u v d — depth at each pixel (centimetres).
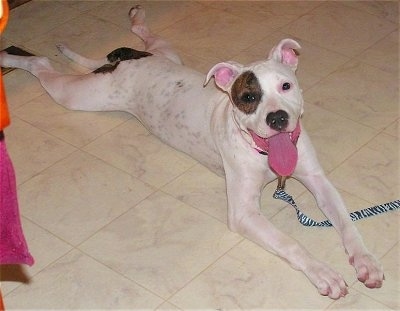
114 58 278
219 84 228
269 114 215
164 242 234
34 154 268
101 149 269
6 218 161
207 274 223
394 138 269
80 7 343
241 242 233
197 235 236
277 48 227
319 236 234
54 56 314
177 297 218
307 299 215
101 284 222
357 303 213
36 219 243
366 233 234
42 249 234
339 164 258
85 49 319
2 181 157
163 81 262
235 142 233
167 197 249
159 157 265
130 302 217
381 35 320
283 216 242
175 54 291
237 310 213
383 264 224
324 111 281
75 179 257
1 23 145
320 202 237
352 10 335
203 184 254
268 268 224
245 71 221
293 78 221
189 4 342
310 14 333
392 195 247
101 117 283
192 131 251
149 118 265
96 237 237
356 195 247
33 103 290
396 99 286
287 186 253
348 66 303
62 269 227
